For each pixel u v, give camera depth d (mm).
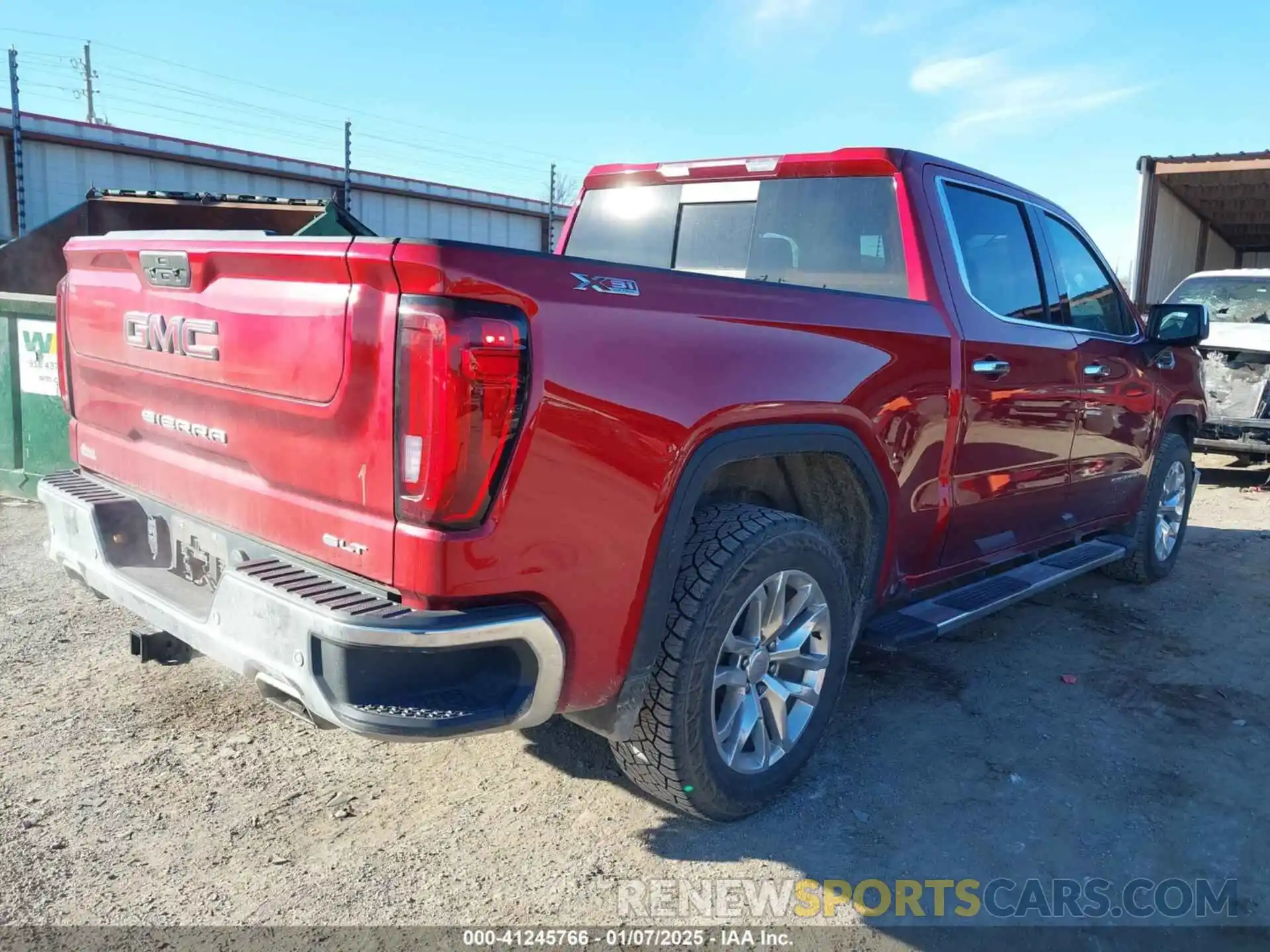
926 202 3584
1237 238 20078
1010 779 3346
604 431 2348
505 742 3461
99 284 3188
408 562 2160
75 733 3400
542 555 2279
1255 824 3117
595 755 3389
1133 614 5258
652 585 2539
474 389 2096
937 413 3457
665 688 2648
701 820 2994
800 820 3041
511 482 2189
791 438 2883
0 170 13000
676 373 2518
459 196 18500
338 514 2322
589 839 2881
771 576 2844
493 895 2604
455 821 2949
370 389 2188
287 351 2375
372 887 2613
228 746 3348
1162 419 5363
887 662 4414
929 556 3666
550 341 2230
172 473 2945
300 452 2412
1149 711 3967
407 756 3342
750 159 3924
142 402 3057
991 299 3883
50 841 2764
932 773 3377
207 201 7422
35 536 5871
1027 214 4227
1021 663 4469
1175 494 5871
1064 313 4445
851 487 3268
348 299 2213
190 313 2705
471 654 2301
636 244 4316
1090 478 4711
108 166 13836
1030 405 4008
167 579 2971
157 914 2475
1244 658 4605
